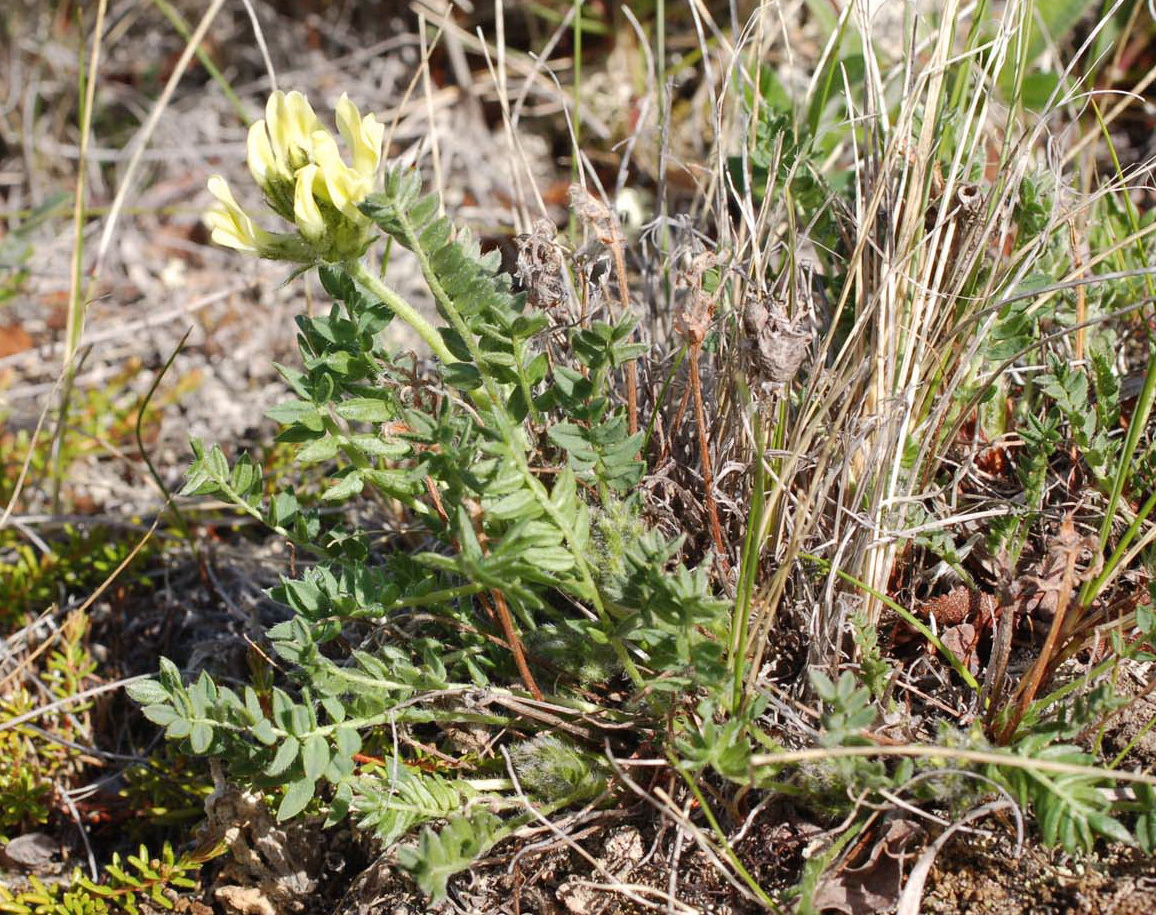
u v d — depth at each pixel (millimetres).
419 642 417
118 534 560
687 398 437
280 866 431
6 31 890
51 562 537
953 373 435
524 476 376
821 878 386
